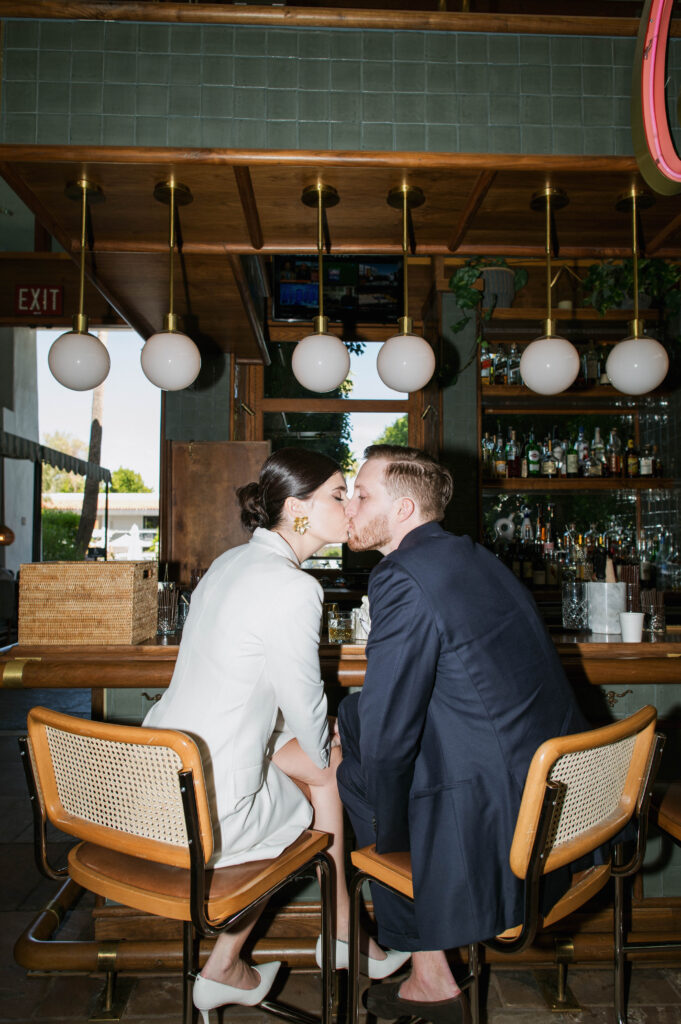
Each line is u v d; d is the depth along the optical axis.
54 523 16.86
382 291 5.11
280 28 2.14
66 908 2.17
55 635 1.99
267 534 1.64
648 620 2.35
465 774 1.28
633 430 4.86
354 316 5.11
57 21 2.12
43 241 5.89
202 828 1.21
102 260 2.86
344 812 1.97
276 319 5.07
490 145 2.16
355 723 1.67
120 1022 1.74
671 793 1.71
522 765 1.28
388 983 1.76
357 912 1.48
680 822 1.57
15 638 7.15
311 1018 1.59
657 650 2.01
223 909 1.27
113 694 2.01
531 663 1.34
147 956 1.86
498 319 3.93
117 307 3.56
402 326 2.47
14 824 3.02
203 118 2.12
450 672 1.30
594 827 1.35
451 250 2.68
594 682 1.96
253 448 4.13
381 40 2.16
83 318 2.41
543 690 1.33
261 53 2.14
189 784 1.17
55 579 2.00
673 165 2.05
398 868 1.39
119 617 1.99
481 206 2.37
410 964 1.95
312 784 1.74
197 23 2.12
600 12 3.63
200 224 2.53
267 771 1.58
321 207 2.36
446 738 1.30
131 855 1.38
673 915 2.04
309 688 1.48
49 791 1.41
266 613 1.46
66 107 2.11
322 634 2.22
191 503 4.13
